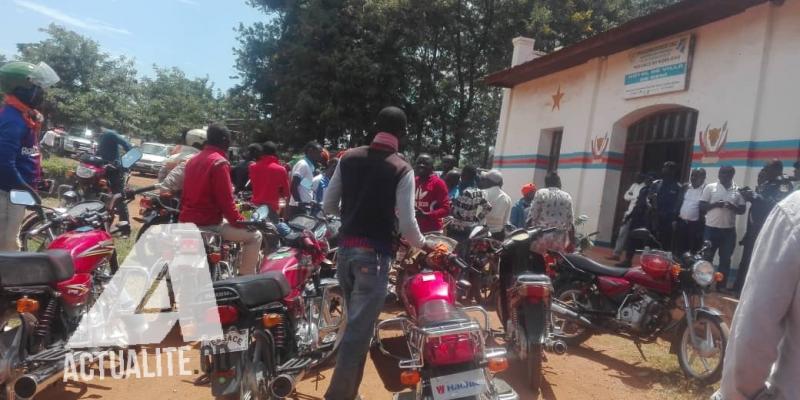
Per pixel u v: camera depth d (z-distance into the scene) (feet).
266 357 11.98
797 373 5.57
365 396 14.44
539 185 43.98
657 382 16.65
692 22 28.86
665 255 17.52
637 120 34.47
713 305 22.13
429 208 21.08
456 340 10.37
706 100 28.48
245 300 11.10
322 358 14.15
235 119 107.55
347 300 12.49
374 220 11.87
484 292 23.59
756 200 23.08
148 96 179.73
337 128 78.43
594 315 18.54
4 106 15.48
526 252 16.81
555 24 72.54
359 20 77.71
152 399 13.26
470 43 78.84
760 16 25.85
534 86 45.27
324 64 76.59
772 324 5.46
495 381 11.58
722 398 6.08
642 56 32.91
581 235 31.48
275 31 88.22
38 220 19.38
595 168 36.47
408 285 13.61
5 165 15.11
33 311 11.27
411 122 82.28
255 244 17.76
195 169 16.25
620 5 76.95
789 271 5.42
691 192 26.48
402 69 80.02
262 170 22.95
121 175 30.86
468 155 92.22
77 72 119.44
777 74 24.98
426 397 10.59
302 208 24.38
